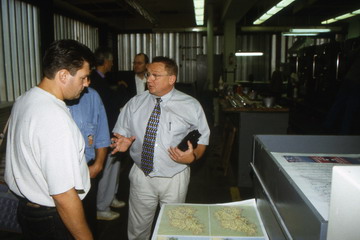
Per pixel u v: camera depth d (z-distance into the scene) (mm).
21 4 4684
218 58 10586
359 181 552
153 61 1861
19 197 1315
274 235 1017
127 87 3910
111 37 10391
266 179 1139
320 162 1142
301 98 8664
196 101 1999
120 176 4059
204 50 11305
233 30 9469
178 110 1905
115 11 6852
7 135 1288
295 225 800
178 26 10906
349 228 565
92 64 1269
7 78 4383
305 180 949
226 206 1341
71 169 1127
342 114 4414
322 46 7016
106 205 2920
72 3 6176
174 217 1232
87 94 1970
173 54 11367
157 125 1884
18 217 1346
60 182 1104
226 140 4832
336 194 602
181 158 1715
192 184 3969
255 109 3732
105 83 2791
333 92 6395
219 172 4379
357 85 4168
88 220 2066
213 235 1111
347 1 6953
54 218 1273
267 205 1122
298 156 1218
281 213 933
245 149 3803
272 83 10125
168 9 9883
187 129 1942
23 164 1173
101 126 2080
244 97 5004
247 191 3742
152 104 1943
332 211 613
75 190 1163
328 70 6523
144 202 2010
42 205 1234
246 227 1153
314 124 7066
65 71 1175
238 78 11641
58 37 6699
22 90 4723
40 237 1301
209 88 9359
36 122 1107
